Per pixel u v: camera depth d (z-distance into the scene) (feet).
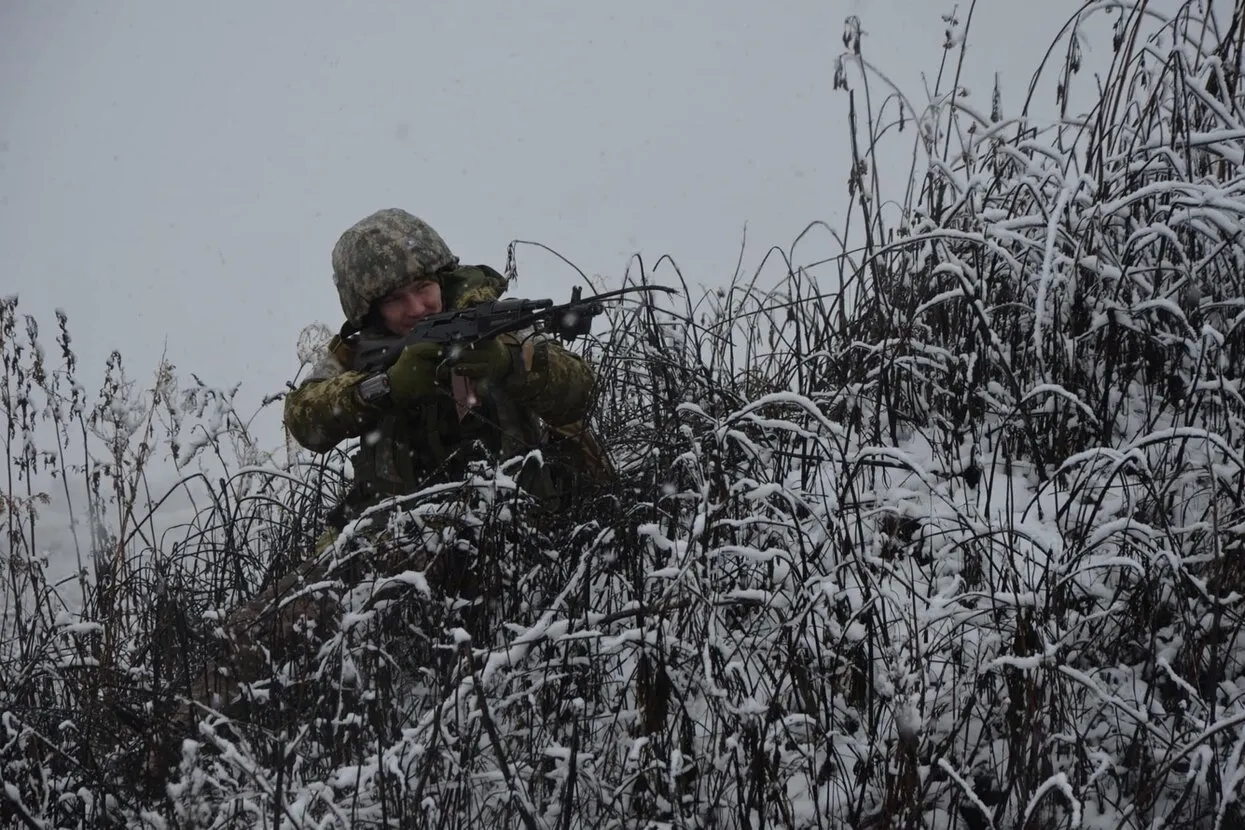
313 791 11.12
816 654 12.35
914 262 16.98
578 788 12.30
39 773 12.80
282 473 17.04
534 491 15.17
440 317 15.40
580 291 15.10
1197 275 15.24
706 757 12.20
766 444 16.05
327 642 12.96
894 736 12.03
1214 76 16.65
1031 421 15.60
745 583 14.10
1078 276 15.47
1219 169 16.30
